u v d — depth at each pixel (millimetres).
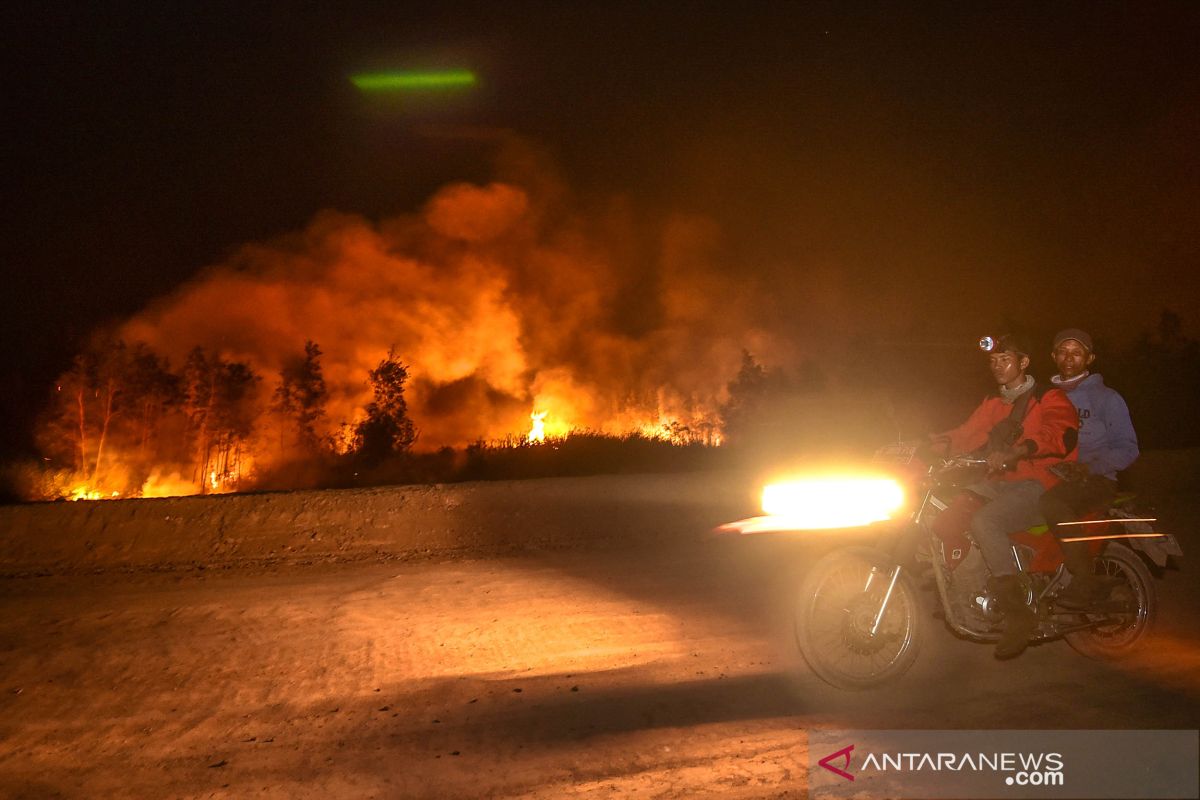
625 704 5559
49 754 5059
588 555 10016
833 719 5270
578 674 6148
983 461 5719
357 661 6520
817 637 5762
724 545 10414
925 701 5539
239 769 4785
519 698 5703
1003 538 5746
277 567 9586
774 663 6309
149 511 10188
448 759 4816
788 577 8859
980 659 6336
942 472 5793
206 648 6879
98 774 4785
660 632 7074
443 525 10586
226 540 10102
